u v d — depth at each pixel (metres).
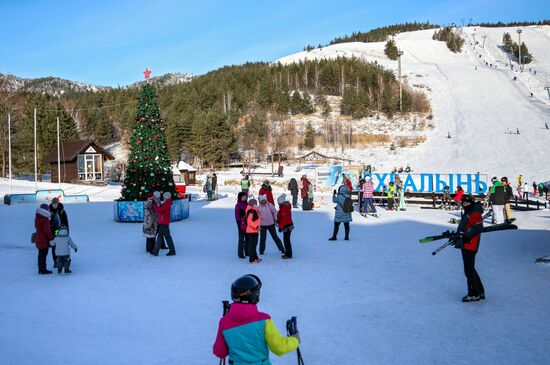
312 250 12.94
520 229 16.67
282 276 9.79
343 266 10.77
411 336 6.22
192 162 83.69
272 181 51.53
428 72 145.00
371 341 6.04
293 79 151.50
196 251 12.91
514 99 104.19
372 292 8.47
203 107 116.38
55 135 64.38
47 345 5.97
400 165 64.88
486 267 10.52
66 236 10.25
